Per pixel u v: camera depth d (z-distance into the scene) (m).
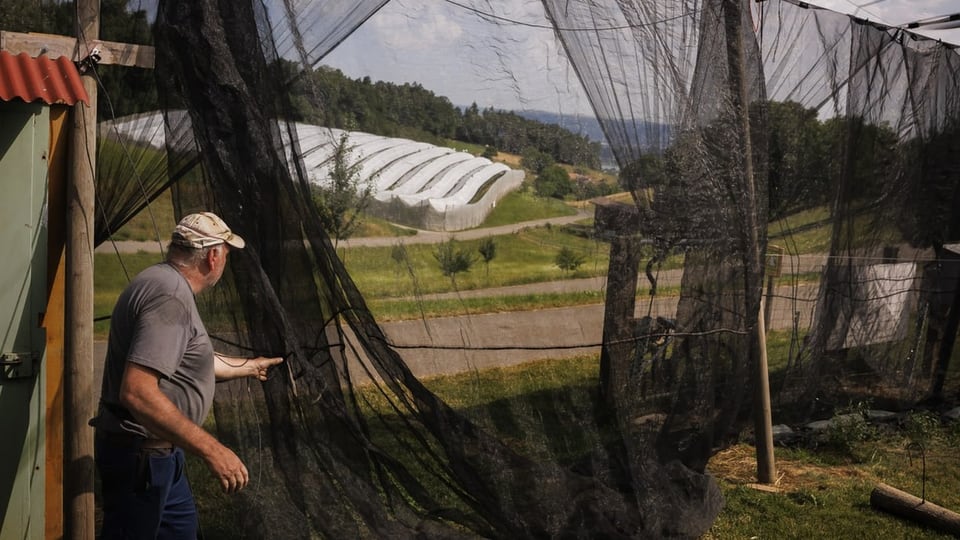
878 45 7.13
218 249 3.22
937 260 7.79
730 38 4.77
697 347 4.77
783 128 6.61
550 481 4.18
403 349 4.16
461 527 4.09
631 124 4.43
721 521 5.15
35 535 3.67
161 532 3.18
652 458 4.54
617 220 4.49
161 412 2.82
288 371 3.76
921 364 7.80
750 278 4.91
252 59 3.69
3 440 3.58
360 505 3.81
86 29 3.54
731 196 4.81
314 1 3.80
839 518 5.27
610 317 4.50
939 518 5.13
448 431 3.97
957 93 7.81
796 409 7.09
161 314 2.96
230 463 2.85
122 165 3.99
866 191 7.23
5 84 3.30
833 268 7.13
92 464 3.60
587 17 4.25
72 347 3.53
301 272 3.76
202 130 3.66
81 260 3.54
